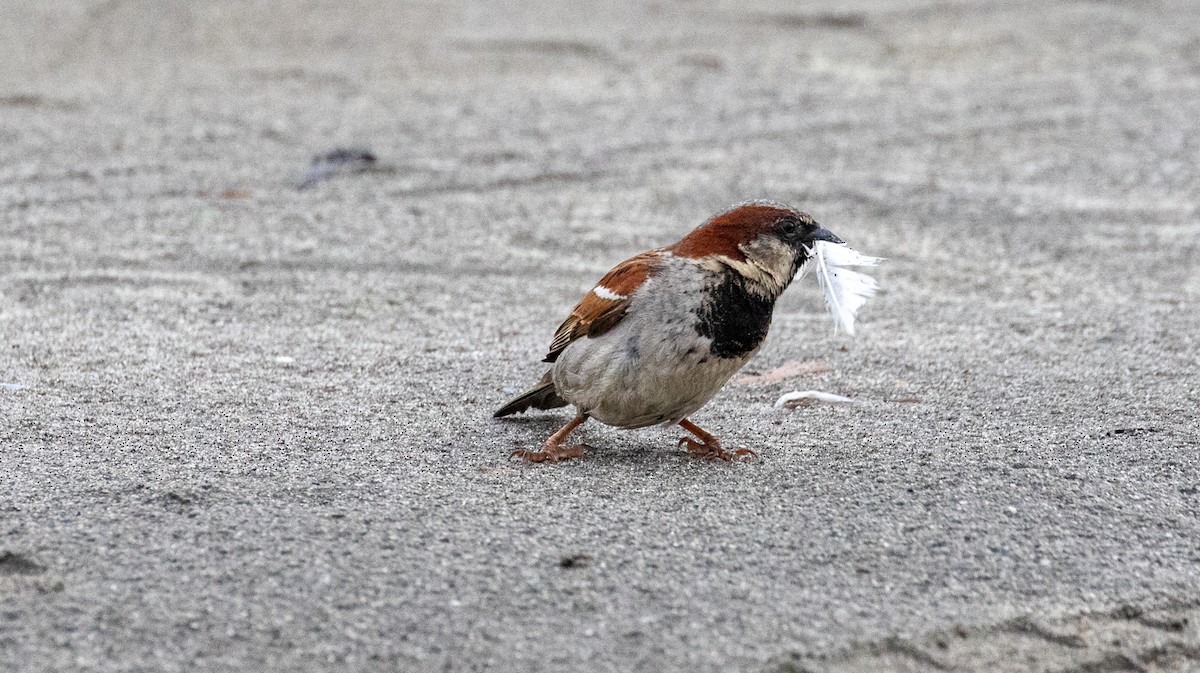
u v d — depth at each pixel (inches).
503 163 823.1
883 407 454.0
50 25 1172.5
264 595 294.5
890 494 366.3
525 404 422.0
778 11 1310.3
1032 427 429.7
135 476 362.9
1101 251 680.4
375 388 464.8
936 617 302.4
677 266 366.0
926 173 821.2
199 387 457.4
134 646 273.6
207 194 737.6
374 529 329.1
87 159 799.1
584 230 700.0
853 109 976.3
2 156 797.2
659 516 346.9
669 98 999.0
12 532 319.6
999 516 354.3
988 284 627.5
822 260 373.7
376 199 742.5
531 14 1286.9
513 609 294.0
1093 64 1123.9
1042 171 828.6
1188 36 1222.3
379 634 281.9
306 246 655.8
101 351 494.9
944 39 1213.7
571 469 385.1
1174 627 308.7
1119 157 859.4
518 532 331.6
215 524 328.2
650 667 274.8
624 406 375.9
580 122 927.7
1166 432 424.2
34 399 435.5
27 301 555.2
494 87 1027.3
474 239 679.1
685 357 364.2
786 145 879.7
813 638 289.0
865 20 1278.3
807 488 370.3
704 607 299.0
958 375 491.5
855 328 559.8
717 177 804.0
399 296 588.4
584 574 311.0
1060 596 315.6
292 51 1135.0
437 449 401.1
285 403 442.9
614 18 1278.3
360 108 955.3
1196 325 556.4
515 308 577.9
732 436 422.6
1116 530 350.0
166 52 1119.0
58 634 276.5
